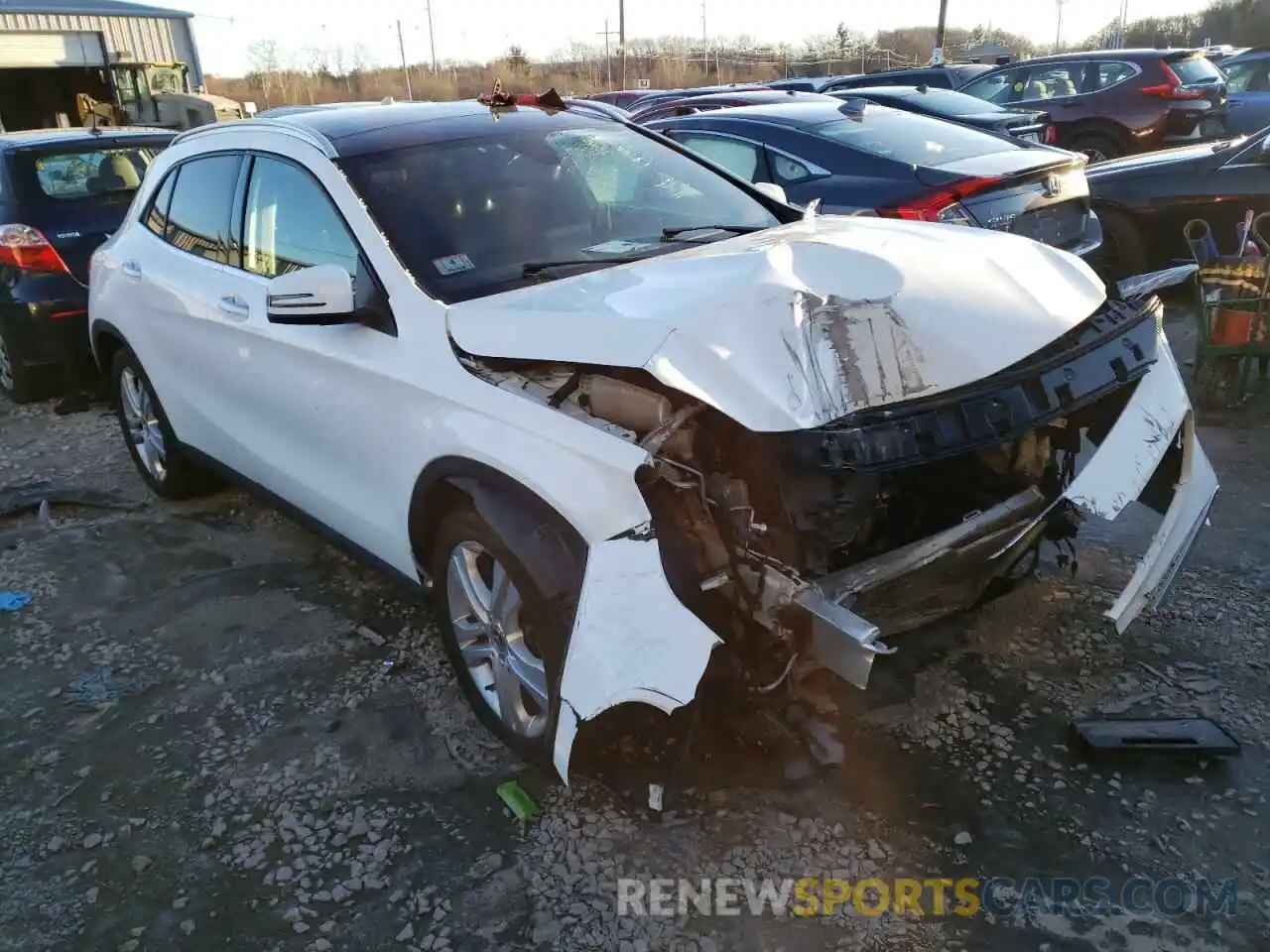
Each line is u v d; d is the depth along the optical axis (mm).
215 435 4340
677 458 2492
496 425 2742
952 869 2539
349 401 3285
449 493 3027
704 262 2848
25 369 6762
